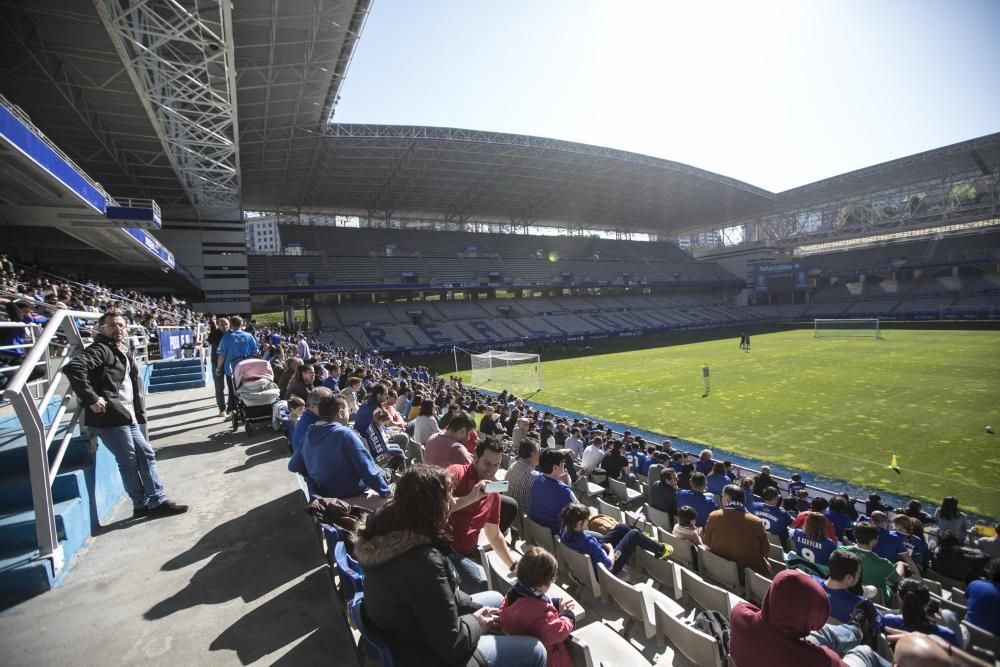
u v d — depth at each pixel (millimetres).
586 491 8805
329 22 23422
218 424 8367
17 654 2812
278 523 4578
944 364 31234
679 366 36281
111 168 32406
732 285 81250
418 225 67062
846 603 4094
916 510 8258
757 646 2754
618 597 4203
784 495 10836
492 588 3965
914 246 70500
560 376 34469
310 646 2936
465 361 47156
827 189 64000
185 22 17234
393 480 5766
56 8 17516
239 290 44688
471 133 42625
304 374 7121
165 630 3051
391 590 2141
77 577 3650
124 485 4875
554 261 70250
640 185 59375
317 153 40281
